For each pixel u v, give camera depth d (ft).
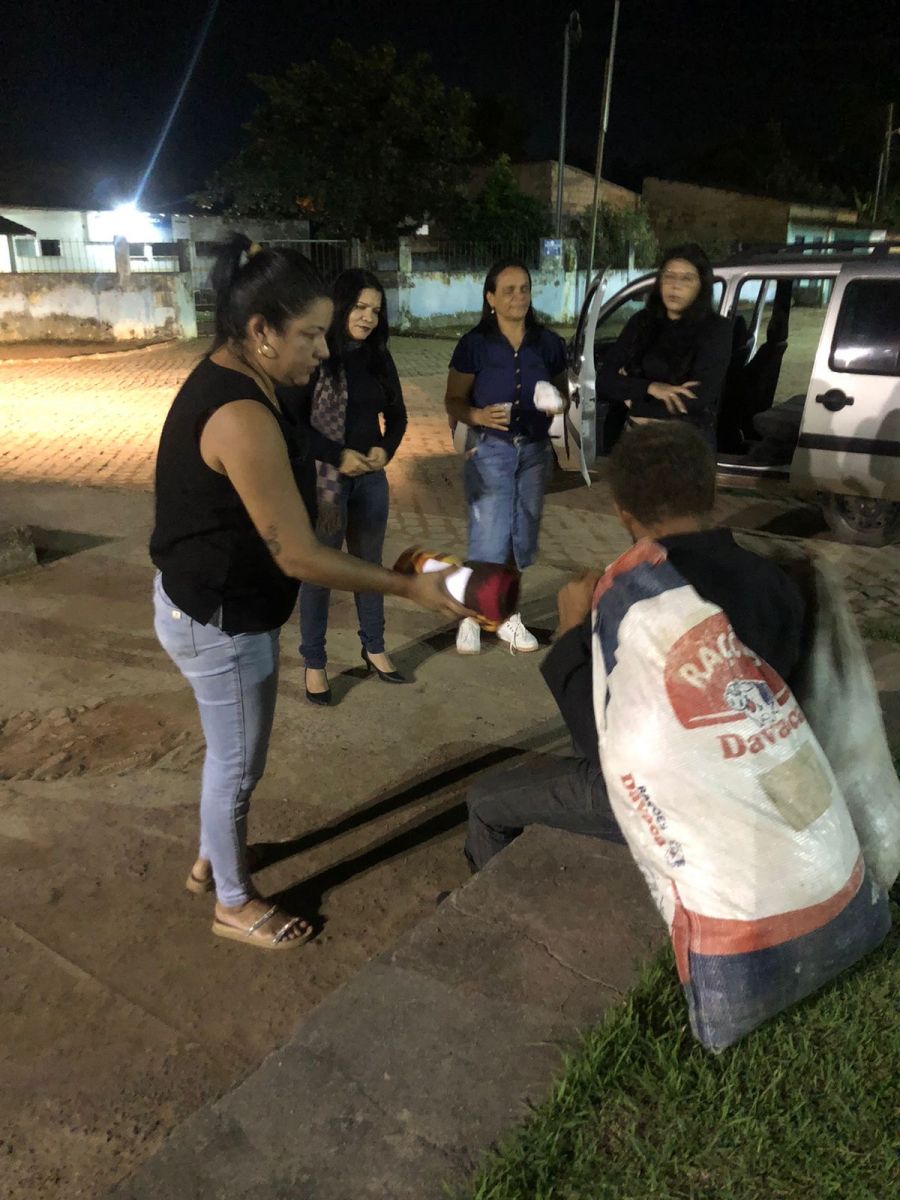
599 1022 6.99
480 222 83.05
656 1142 6.19
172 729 13.17
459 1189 5.86
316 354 7.26
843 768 7.06
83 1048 8.07
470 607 7.20
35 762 12.32
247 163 81.25
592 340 20.72
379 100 79.77
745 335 23.04
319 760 12.55
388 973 7.50
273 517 6.99
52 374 46.21
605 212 94.32
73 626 16.39
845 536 21.22
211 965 9.04
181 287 60.39
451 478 27.14
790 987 6.43
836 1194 5.89
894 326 19.47
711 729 6.15
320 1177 5.97
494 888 8.41
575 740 7.58
